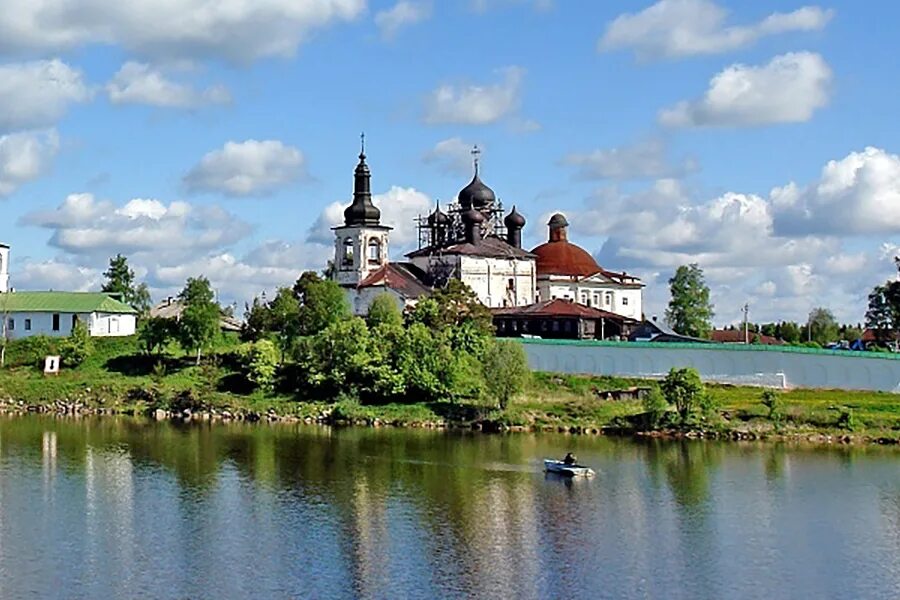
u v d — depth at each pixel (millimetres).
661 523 91500
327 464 118250
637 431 146000
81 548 81812
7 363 194125
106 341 197375
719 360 173000
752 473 115062
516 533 87500
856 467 119500
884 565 79625
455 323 186250
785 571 77938
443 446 132875
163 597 70562
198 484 106062
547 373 174375
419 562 78812
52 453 124188
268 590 72125
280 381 174875
